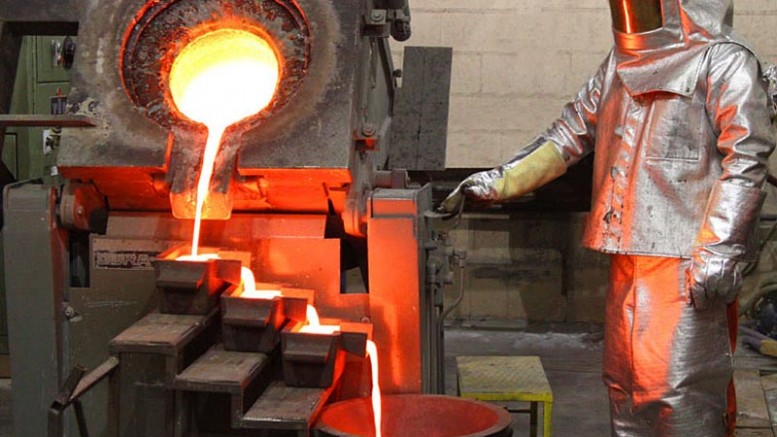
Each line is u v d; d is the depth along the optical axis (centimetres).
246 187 294
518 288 595
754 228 275
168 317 277
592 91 316
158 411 296
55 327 301
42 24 330
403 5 346
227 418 294
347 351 278
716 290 267
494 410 274
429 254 306
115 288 304
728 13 287
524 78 586
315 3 306
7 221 297
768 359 524
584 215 586
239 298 271
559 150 321
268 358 277
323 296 298
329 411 272
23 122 288
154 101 306
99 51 310
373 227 291
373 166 329
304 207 303
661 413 283
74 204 297
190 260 278
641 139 285
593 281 591
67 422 305
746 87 272
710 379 280
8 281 299
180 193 289
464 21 585
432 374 310
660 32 281
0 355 470
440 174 574
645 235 281
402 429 287
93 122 297
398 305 293
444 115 454
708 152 280
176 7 322
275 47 312
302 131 289
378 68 381
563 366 515
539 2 580
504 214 589
